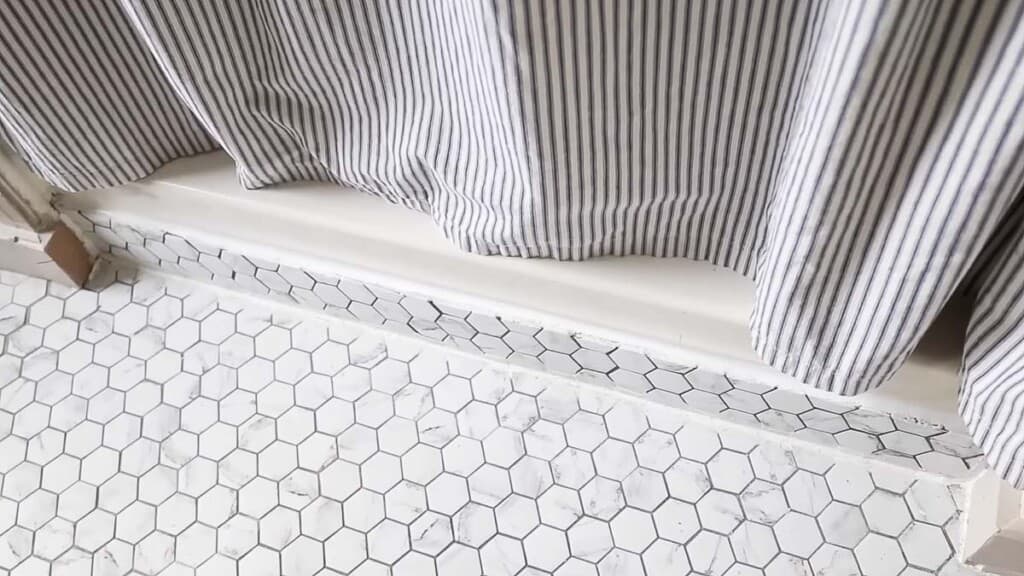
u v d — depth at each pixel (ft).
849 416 3.56
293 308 4.48
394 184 3.52
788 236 2.63
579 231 3.22
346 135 3.51
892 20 1.94
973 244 2.38
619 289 3.46
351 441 4.08
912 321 2.65
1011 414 2.73
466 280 3.77
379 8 3.00
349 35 3.12
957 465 3.61
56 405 4.29
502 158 3.00
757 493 3.79
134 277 4.67
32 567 3.87
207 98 3.28
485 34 2.46
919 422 3.43
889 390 3.33
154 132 3.76
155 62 3.51
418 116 3.28
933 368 3.14
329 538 3.85
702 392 3.82
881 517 3.69
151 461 4.10
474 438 4.04
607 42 2.48
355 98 3.37
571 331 3.76
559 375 4.16
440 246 3.63
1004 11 1.93
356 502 3.92
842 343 2.87
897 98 2.16
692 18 2.44
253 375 4.30
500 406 4.12
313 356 4.33
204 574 3.81
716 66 2.59
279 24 3.13
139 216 4.23
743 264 3.36
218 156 3.96
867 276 2.62
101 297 4.61
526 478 3.92
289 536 3.87
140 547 3.89
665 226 3.28
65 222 4.44
